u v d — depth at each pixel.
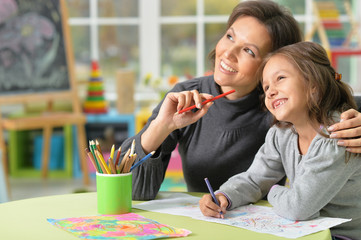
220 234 0.97
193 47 4.45
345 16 4.00
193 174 1.51
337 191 1.12
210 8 4.40
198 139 1.50
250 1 1.41
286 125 1.26
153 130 1.30
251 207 1.22
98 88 4.10
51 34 3.93
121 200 1.12
